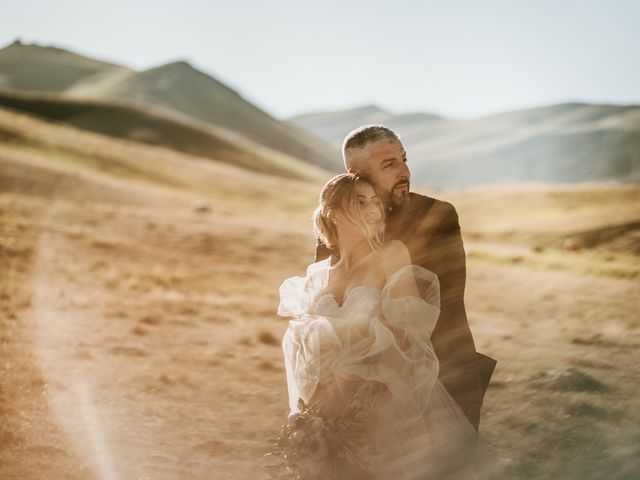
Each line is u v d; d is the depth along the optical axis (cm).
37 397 628
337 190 330
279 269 2078
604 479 390
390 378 308
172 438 520
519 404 562
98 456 475
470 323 1170
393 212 354
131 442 505
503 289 1695
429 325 315
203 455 481
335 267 344
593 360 760
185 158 8381
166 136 12875
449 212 352
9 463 458
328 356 317
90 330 998
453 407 335
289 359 347
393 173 347
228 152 12938
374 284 327
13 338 916
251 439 516
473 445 333
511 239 4219
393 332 321
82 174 4825
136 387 673
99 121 12900
